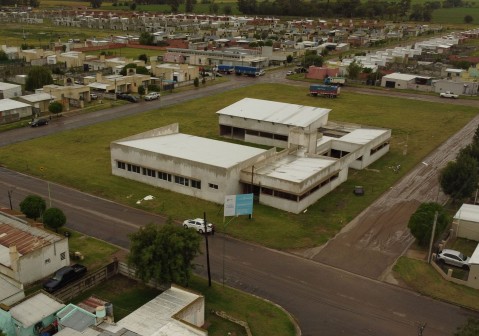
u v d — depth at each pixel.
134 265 38.75
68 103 104.56
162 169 61.19
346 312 38.28
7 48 164.12
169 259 37.50
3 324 33.12
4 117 91.31
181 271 37.62
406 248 48.47
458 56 185.38
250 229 51.47
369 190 63.69
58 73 137.25
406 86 137.62
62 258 42.75
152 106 108.25
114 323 32.69
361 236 50.78
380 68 160.50
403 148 82.56
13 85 111.69
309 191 57.53
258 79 148.38
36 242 42.31
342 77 143.88
